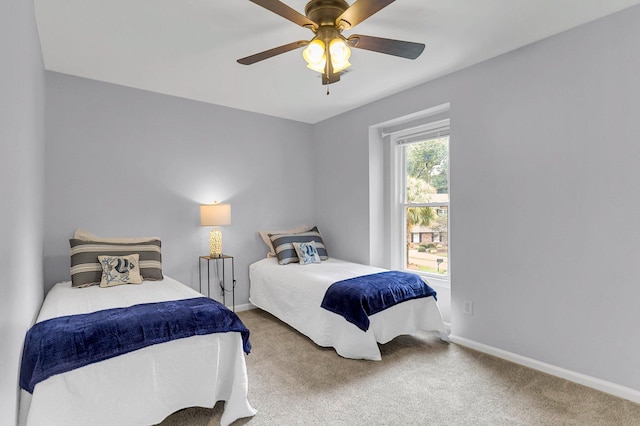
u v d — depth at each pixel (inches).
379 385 95.3
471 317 120.4
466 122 120.9
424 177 151.8
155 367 74.4
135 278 115.9
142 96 140.4
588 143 93.4
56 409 63.4
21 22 60.9
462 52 109.6
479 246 117.8
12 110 51.9
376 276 128.3
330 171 183.2
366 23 92.6
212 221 146.5
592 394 89.7
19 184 59.9
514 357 108.7
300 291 132.4
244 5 83.0
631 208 86.6
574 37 95.5
